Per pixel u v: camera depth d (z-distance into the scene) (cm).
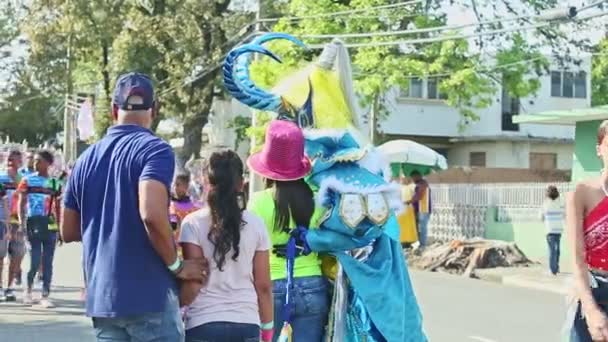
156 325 439
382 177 584
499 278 1845
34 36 3762
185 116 3806
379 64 2636
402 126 4197
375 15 2588
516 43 2800
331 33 2605
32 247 1184
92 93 4847
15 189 1272
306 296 548
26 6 3884
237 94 655
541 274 1859
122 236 440
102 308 438
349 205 546
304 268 553
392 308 568
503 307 1409
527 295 1591
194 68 3625
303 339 551
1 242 1183
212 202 473
